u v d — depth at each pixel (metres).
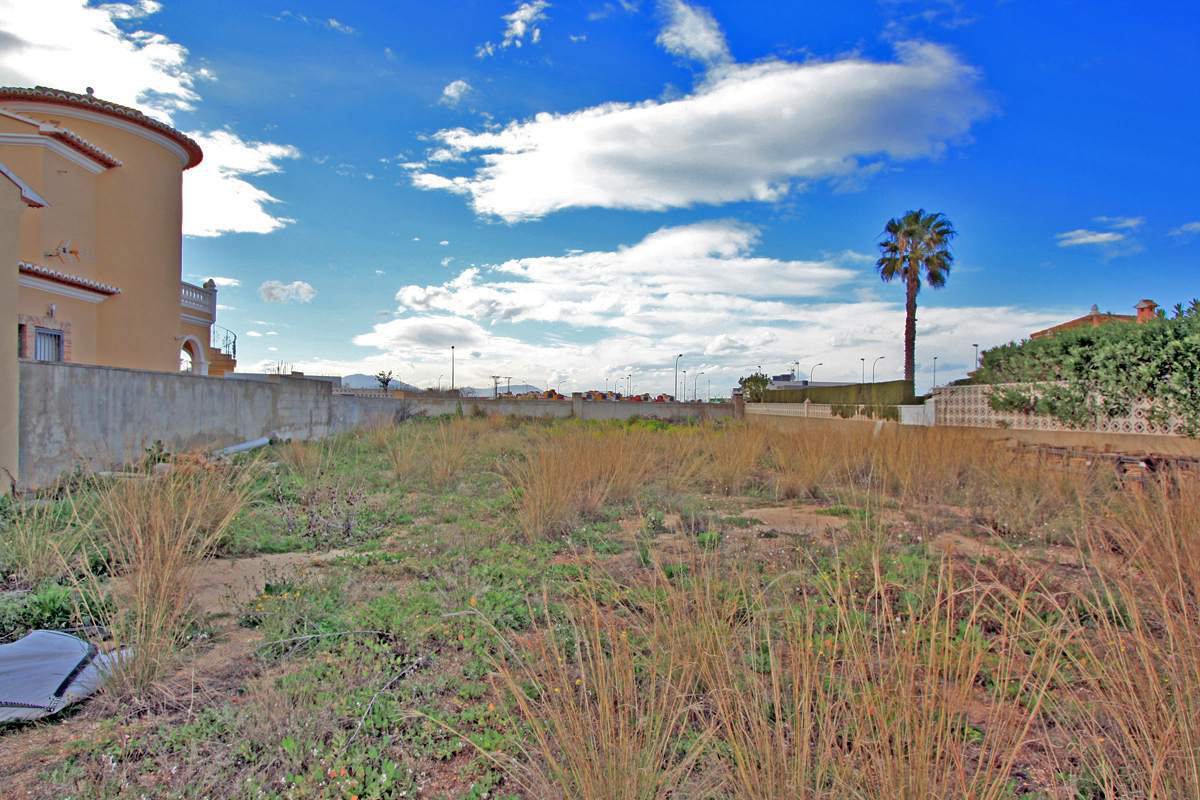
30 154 14.09
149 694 2.97
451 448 11.02
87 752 2.51
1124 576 3.23
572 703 2.11
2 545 4.76
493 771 2.44
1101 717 2.40
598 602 3.82
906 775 1.74
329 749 2.55
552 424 22.78
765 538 5.93
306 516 6.71
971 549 5.19
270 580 4.61
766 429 13.95
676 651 2.62
